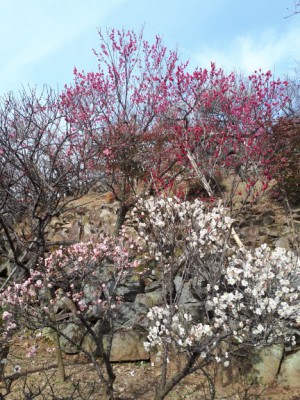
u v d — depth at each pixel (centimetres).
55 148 827
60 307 816
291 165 1116
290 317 514
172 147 1022
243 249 590
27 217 813
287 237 898
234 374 655
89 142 934
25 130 757
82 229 1021
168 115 1156
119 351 729
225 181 1135
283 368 648
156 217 616
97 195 1330
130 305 766
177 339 520
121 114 1117
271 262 536
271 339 511
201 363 530
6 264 892
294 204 1080
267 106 1114
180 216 595
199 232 591
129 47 1173
